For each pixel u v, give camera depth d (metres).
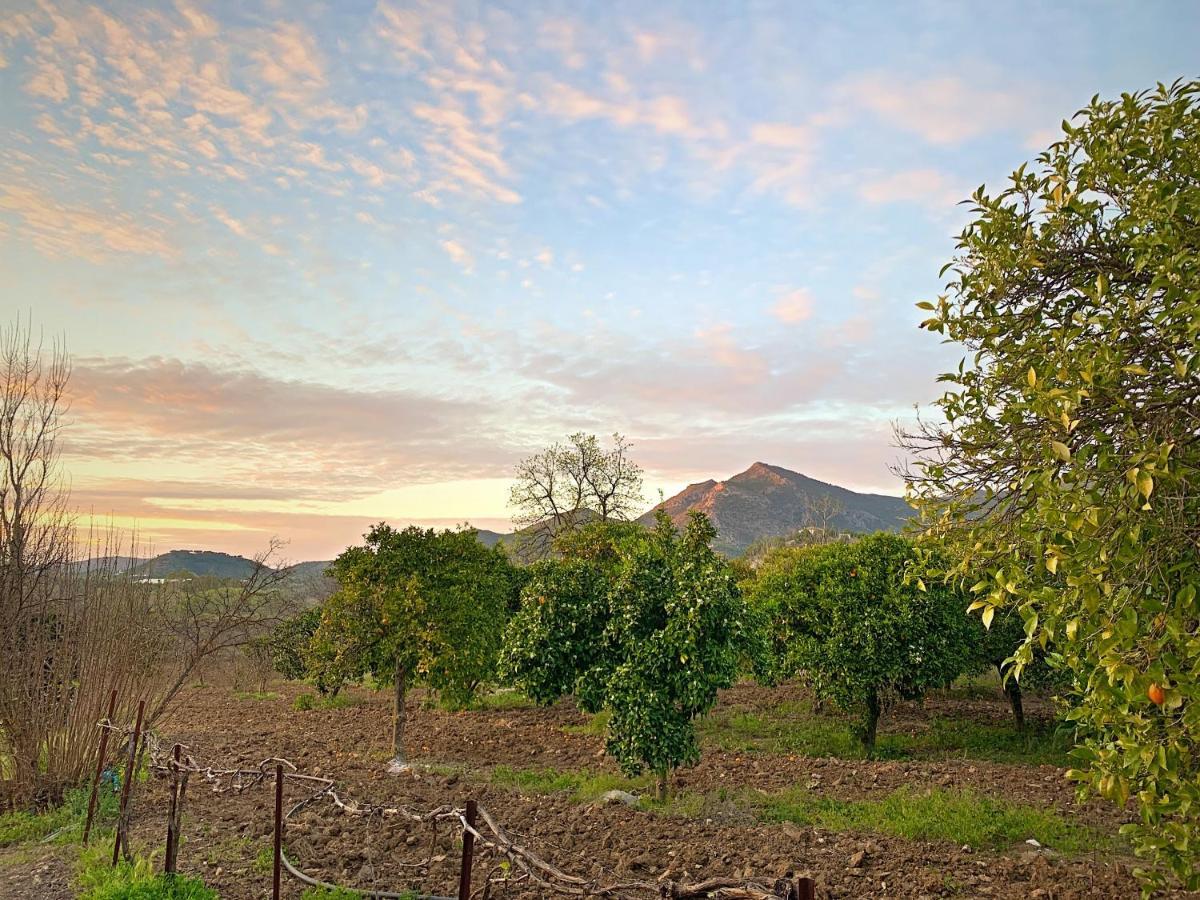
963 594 15.76
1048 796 10.55
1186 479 4.00
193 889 6.84
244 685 28.45
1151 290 4.16
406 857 7.90
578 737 17.30
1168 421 4.06
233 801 10.60
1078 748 4.68
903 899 6.71
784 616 16.52
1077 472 4.06
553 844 8.44
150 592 12.45
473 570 16.17
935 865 7.65
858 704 15.66
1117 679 4.04
